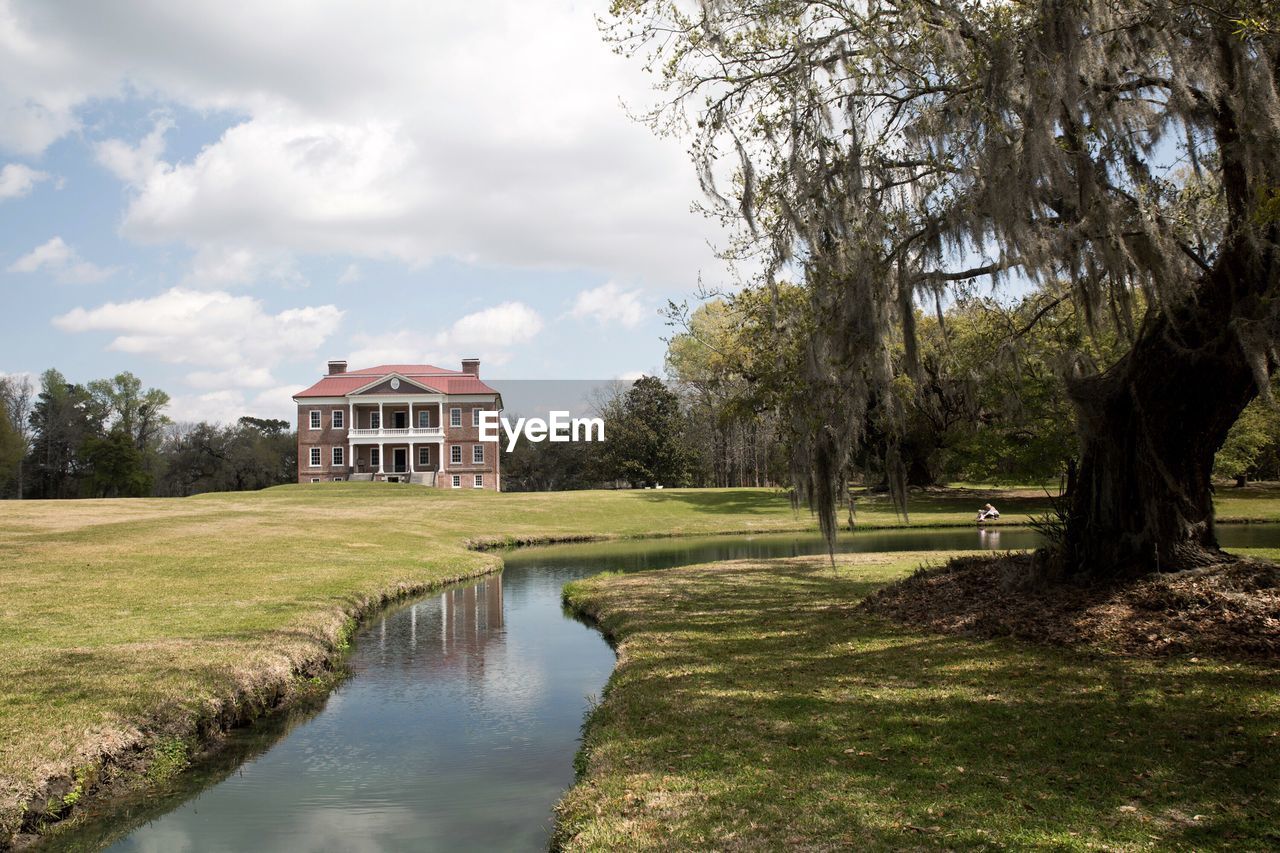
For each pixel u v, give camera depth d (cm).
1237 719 653
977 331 1477
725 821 520
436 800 719
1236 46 820
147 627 1182
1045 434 3450
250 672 989
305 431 6988
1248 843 455
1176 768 566
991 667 861
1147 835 470
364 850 617
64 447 8481
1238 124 848
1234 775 549
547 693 1070
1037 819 497
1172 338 953
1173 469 1004
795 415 1194
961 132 977
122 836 650
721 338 2898
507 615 1648
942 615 1110
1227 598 909
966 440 4025
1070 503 1118
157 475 9106
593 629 1478
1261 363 812
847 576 1741
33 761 671
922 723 692
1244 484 4634
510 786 748
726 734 690
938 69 1030
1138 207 934
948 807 520
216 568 1867
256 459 8906
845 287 1055
